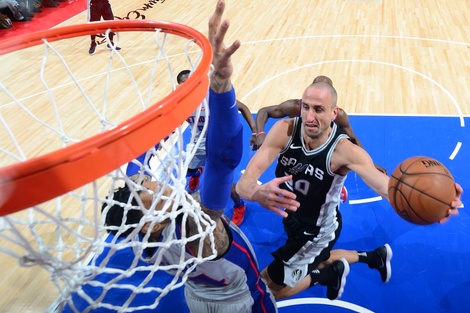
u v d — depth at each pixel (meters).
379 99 5.81
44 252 1.48
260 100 5.89
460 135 4.98
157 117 1.23
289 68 6.79
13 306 3.22
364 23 8.67
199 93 1.40
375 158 4.66
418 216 2.21
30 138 5.19
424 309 3.10
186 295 2.36
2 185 1.02
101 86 6.43
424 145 4.83
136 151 1.19
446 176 2.19
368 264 3.29
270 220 3.98
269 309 2.50
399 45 7.54
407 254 3.54
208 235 1.89
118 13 9.66
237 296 2.23
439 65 6.74
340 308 3.15
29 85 6.61
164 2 10.40
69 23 9.49
